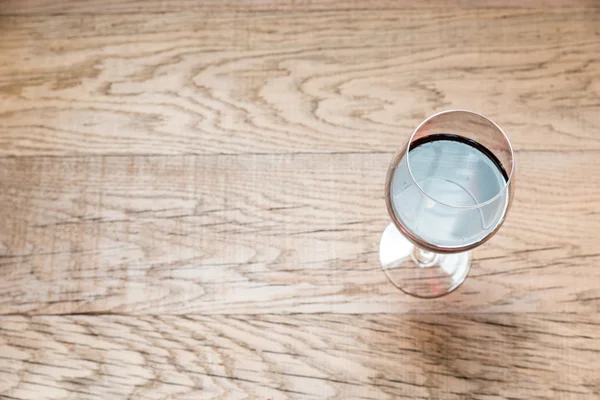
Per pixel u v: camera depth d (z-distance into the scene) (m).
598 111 0.90
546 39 0.92
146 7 0.94
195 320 0.85
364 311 0.85
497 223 0.76
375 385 0.84
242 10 0.93
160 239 0.87
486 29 0.92
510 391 0.83
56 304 0.86
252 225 0.87
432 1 0.93
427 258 0.86
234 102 0.91
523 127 0.90
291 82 0.91
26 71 0.92
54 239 0.87
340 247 0.87
